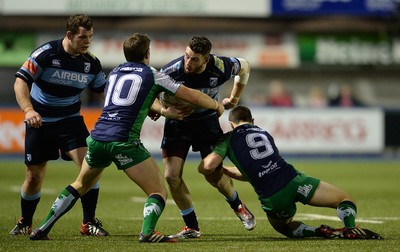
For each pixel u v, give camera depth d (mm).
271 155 27047
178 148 28406
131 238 27859
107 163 26172
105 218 36219
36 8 87688
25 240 27062
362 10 89000
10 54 90250
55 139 29406
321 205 26750
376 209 40219
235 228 31703
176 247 24625
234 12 89438
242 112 28297
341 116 83312
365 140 83812
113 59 91125
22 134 79562
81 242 26281
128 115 25531
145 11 88562
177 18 91250
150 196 25578
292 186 26656
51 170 69688
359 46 93062
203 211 39562
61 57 28719
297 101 100125
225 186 28938
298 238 27469
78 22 27891
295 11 89312
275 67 93562
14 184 56000
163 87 25891
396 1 88750
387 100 101062
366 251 23594
